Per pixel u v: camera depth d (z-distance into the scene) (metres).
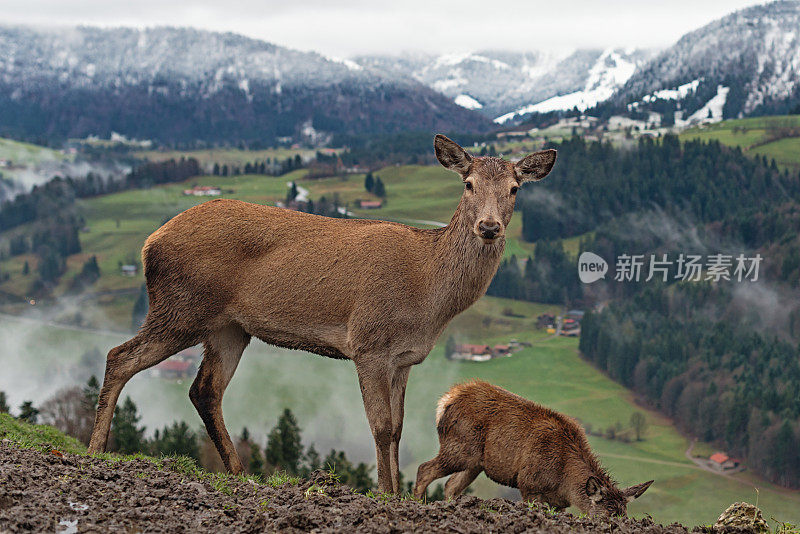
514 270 153.00
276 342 7.63
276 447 50.59
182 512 5.05
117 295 190.12
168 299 7.49
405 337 7.25
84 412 43.47
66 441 10.20
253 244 7.47
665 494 74.69
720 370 104.56
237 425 106.81
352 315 7.25
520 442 8.37
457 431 8.69
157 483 5.56
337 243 7.40
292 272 7.36
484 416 8.59
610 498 7.89
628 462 84.88
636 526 5.48
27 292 190.62
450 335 134.88
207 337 7.67
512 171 7.23
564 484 8.16
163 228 7.62
